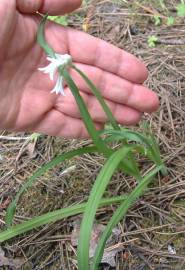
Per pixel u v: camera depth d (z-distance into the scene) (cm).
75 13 26
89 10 27
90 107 18
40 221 17
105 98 18
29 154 21
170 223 18
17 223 19
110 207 19
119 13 26
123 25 25
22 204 19
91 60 18
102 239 15
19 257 18
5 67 17
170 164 20
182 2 26
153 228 18
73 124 19
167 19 25
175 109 21
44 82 17
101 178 15
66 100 18
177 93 22
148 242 18
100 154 20
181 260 17
